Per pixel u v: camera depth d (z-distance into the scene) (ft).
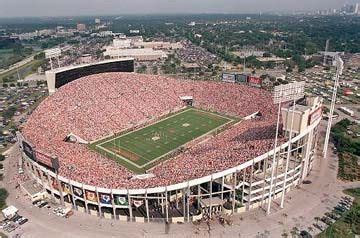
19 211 318.04
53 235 284.20
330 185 352.08
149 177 315.58
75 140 458.09
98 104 531.91
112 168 355.97
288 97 306.14
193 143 454.40
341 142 448.24
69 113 494.18
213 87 650.02
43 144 398.83
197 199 312.71
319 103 363.97
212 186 328.29
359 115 587.68
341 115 588.09
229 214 305.12
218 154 343.46
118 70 647.15
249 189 310.45
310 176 371.15
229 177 318.24
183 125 524.52
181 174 309.83
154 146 448.65
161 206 312.71
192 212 305.53
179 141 463.83
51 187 333.62
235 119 545.85
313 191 341.00
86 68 592.60
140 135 485.56
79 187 305.12
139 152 431.02
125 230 288.30
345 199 326.44
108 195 297.33
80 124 481.46
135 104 565.53
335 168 388.78
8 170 403.13
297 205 317.63
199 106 610.65
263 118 514.68
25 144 352.90
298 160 356.18
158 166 387.75
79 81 569.64
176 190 308.19
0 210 319.88
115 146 448.24
